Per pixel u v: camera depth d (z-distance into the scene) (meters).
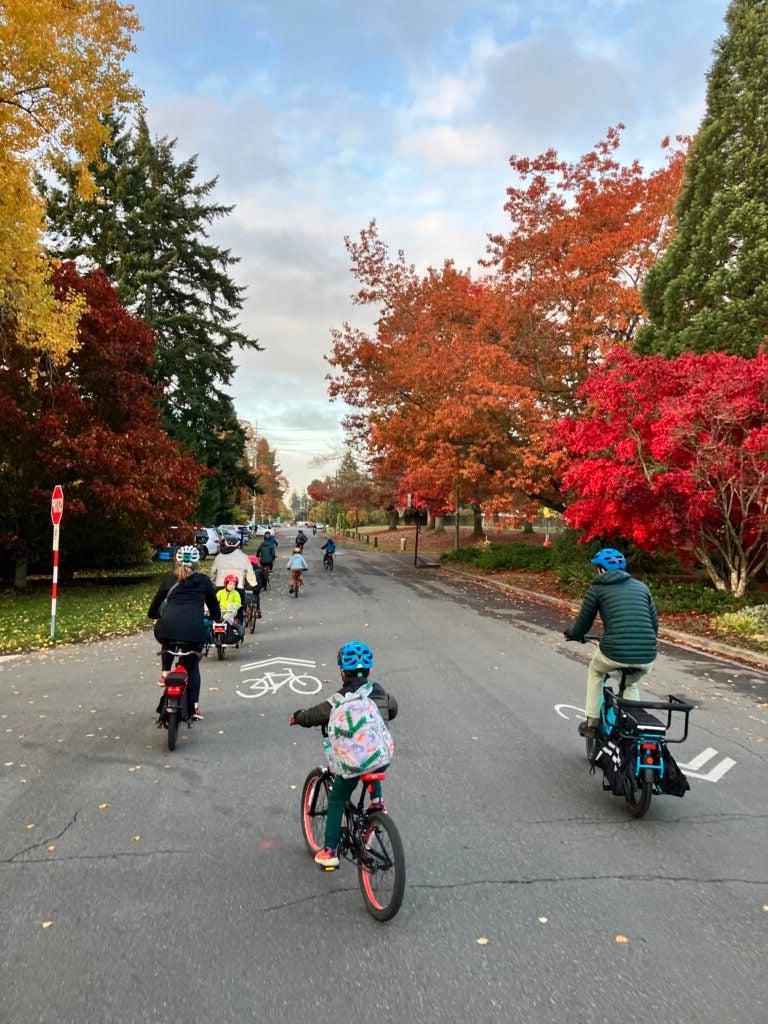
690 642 12.90
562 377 25.42
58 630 13.09
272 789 5.62
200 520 41.47
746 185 19.02
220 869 4.32
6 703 8.21
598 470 15.60
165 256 37.44
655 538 15.45
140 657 10.97
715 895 4.08
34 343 15.17
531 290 24.08
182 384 37.62
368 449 31.91
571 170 24.75
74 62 13.17
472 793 5.62
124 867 4.32
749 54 19.41
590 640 6.07
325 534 87.81
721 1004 3.10
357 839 3.98
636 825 5.08
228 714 7.84
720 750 6.87
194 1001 3.08
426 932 3.65
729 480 13.60
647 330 20.70
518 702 8.45
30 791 5.53
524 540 46.81
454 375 24.58
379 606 17.42
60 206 35.25
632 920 3.79
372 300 29.45
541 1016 3.01
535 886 4.16
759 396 13.59
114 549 25.78
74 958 3.38
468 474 25.16
